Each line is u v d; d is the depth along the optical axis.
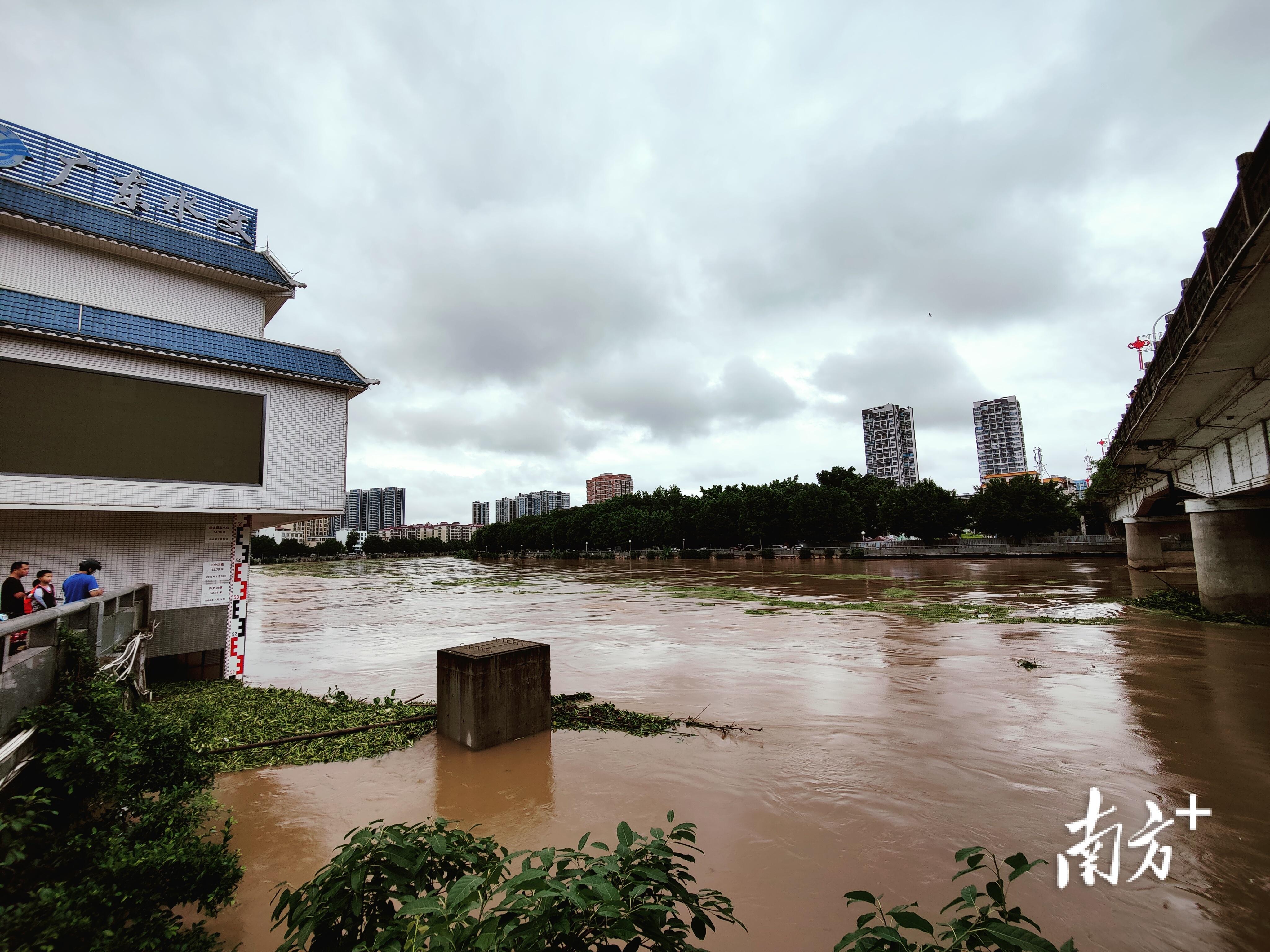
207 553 12.83
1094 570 40.09
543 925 2.03
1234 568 18.70
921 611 21.67
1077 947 4.25
